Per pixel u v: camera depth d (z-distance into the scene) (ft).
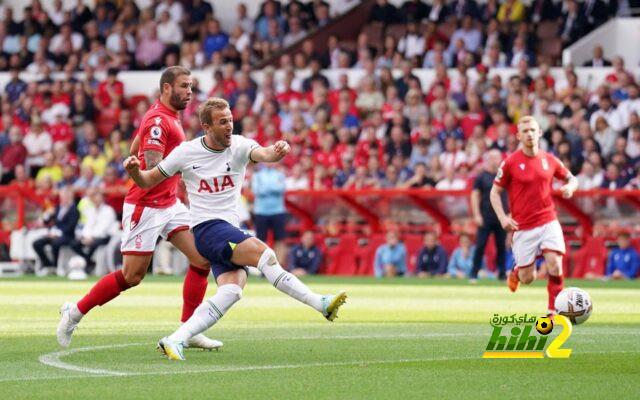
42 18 220.23
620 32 189.88
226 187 57.31
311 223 171.73
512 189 81.35
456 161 166.61
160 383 47.73
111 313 88.84
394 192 163.53
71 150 195.62
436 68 180.86
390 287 131.75
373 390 45.91
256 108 191.21
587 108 171.94
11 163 192.95
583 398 43.91
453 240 163.53
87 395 44.45
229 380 48.67
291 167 175.63
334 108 186.29
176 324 77.92
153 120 60.70
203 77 199.11
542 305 98.48
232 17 222.89
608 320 81.20
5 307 96.37
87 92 201.67
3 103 201.36
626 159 158.71
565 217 160.15
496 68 182.09
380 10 200.75
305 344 63.52
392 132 172.45
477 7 194.39
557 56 188.24
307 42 195.52
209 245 56.65
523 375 50.29
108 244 165.48
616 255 155.12
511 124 172.04
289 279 55.88
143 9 217.56
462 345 62.90
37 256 168.86
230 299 56.39
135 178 56.29
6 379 48.91
